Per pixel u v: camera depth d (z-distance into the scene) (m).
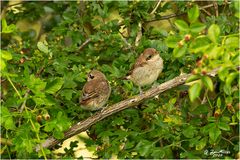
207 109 11.43
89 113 12.18
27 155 11.15
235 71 8.31
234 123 10.43
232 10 13.29
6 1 15.98
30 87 9.95
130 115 11.82
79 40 13.80
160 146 11.77
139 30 13.30
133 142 11.10
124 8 13.20
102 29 13.31
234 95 9.97
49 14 16.38
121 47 13.23
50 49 12.70
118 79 12.49
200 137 10.94
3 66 9.07
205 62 8.07
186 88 12.29
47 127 9.93
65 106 12.20
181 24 8.28
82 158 11.88
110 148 11.07
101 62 14.17
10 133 11.30
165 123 11.18
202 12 14.84
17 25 17.12
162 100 12.06
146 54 12.20
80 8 14.41
